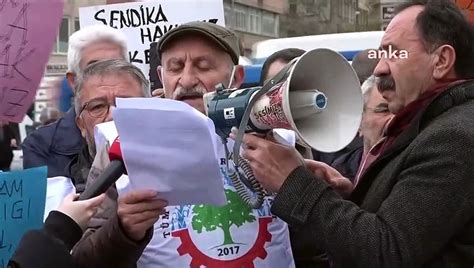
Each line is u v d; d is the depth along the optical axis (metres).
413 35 1.87
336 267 1.79
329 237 1.70
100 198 1.65
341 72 1.65
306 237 2.10
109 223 1.68
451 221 1.66
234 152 1.67
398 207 1.67
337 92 1.66
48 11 2.25
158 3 4.11
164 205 1.59
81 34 3.57
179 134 1.50
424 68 1.87
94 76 2.30
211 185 1.54
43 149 3.36
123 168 1.63
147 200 1.56
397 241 1.64
